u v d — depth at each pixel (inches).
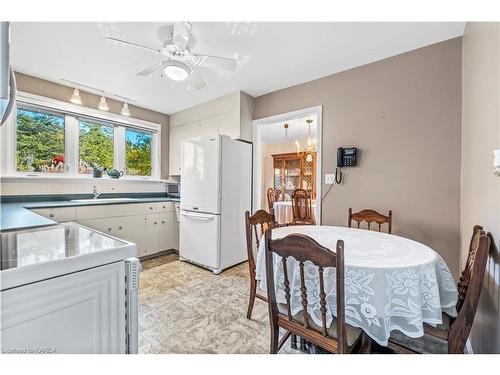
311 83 109.3
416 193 83.4
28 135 109.3
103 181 133.0
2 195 101.5
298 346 60.2
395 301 41.7
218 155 111.3
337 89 101.6
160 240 136.7
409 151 84.8
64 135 120.1
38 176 110.2
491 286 47.0
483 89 53.8
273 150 278.4
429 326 46.9
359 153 95.5
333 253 37.1
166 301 84.1
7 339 24.4
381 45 81.7
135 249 35.5
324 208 104.9
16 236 40.4
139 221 126.3
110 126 138.6
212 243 112.1
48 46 82.3
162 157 159.9
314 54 87.4
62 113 118.6
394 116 87.9
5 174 102.3
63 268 28.3
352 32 74.5
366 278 42.1
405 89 85.7
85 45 81.7
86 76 105.7
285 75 104.4
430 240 80.8
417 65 83.5
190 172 122.4
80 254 30.3
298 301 48.1
